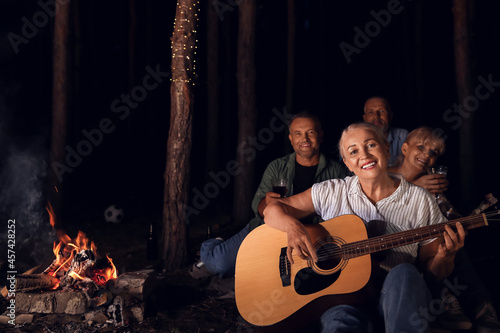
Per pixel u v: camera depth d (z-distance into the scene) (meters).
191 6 5.07
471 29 6.11
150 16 11.93
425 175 3.44
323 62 12.86
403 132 4.69
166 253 5.17
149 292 3.88
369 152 2.91
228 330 3.48
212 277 4.68
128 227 7.53
